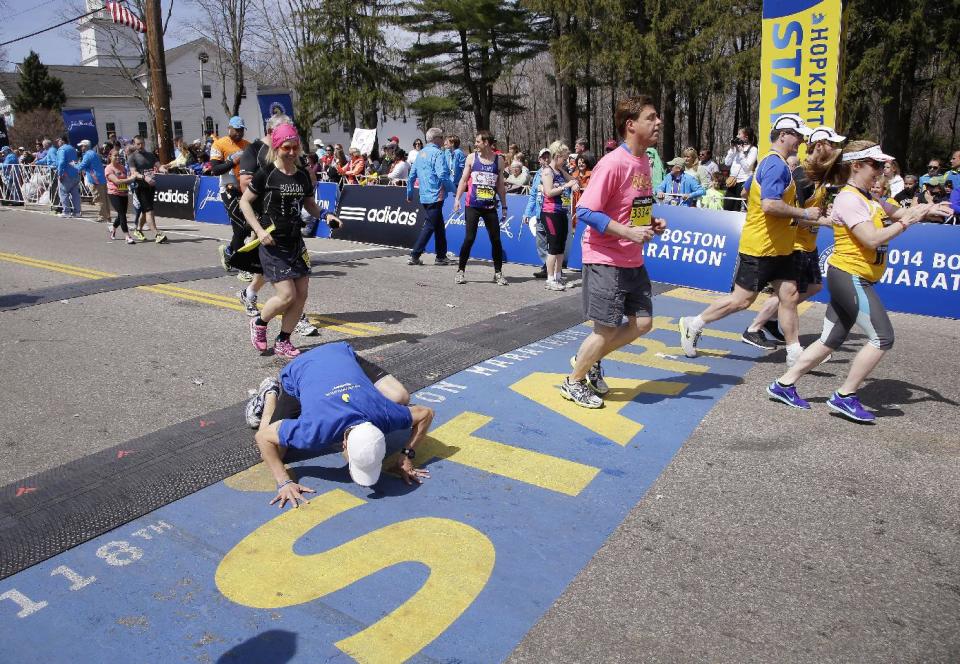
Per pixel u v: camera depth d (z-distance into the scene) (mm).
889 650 2514
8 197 18828
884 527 3314
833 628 2625
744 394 5027
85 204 18469
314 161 16375
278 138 5230
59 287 8148
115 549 3055
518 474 3768
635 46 24141
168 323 6723
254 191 5355
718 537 3213
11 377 5207
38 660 2426
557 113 40781
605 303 4359
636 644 2529
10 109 58281
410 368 5348
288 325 5672
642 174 4293
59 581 2844
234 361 5629
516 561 3008
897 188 10688
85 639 2529
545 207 8406
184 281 8625
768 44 8211
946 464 3961
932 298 7766
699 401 4875
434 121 40531
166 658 2438
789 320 5414
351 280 9008
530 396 4863
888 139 20594
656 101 25531
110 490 3506
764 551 3109
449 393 4891
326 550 3062
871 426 4480
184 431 4199
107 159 23703
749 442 4215
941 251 7715
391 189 11945
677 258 9195
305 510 3373
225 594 2773
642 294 4473
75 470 3717
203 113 47656
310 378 3477
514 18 34438
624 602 2756
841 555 3090
